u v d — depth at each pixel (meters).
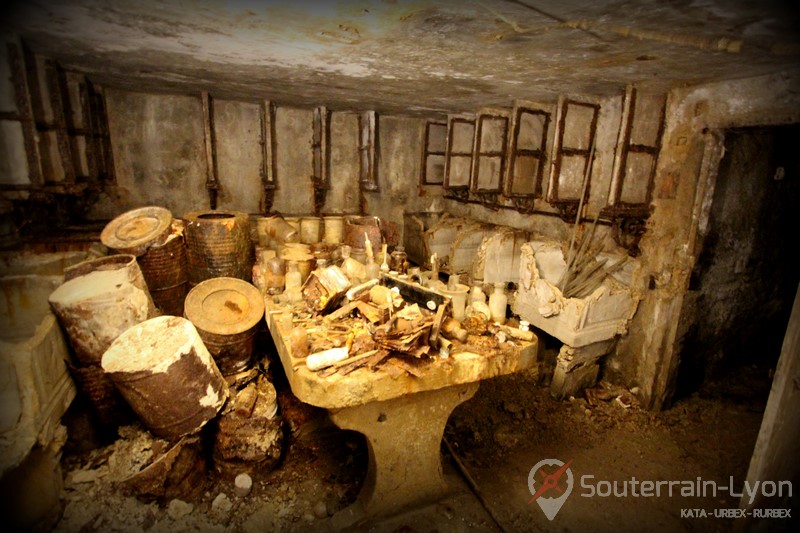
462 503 2.52
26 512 1.95
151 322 2.35
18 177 2.67
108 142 3.92
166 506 2.30
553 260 4.02
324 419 3.00
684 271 3.21
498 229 4.52
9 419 1.84
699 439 3.16
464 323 2.51
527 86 3.16
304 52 2.43
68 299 2.28
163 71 3.17
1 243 2.76
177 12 1.82
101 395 2.46
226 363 2.75
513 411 3.42
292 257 3.46
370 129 4.95
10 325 2.34
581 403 3.55
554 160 3.51
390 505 2.38
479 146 4.24
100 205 3.99
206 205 4.52
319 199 5.02
